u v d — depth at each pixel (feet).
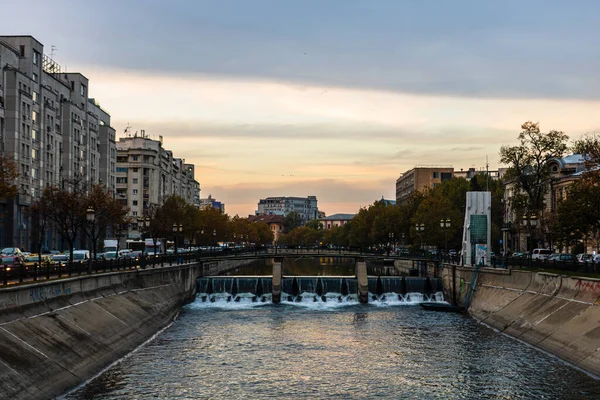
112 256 353.10
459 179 608.60
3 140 399.65
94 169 559.79
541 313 219.20
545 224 369.50
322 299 334.24
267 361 183.93
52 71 519.19
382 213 618.85
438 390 154.10
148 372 168.35
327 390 154.51
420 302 328.08
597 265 220.64
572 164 442.91
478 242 314.14
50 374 146.92
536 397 147.33
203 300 330.34
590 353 173.37
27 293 165.89
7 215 394.73
